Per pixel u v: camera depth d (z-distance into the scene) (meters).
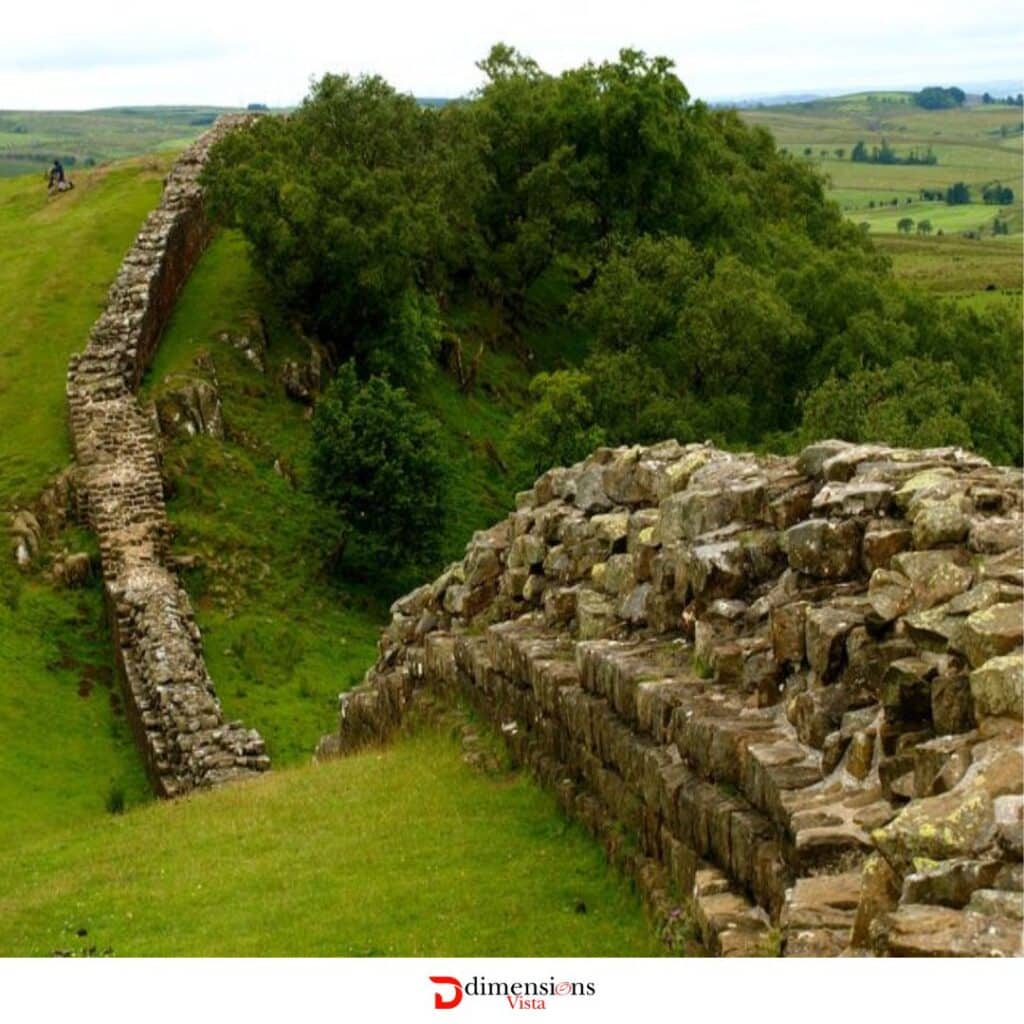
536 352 86.50
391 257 68.25
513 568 29.45
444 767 26.50
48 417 59.66
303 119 74.56
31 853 28.09
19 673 46.84
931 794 13.02
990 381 86.25
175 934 20.81
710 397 72.25
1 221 85.31
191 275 74.25
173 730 40.00
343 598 57.56
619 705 20.17
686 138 89.88
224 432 62.31
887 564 17.52
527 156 88.38
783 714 17.11
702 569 20.16
